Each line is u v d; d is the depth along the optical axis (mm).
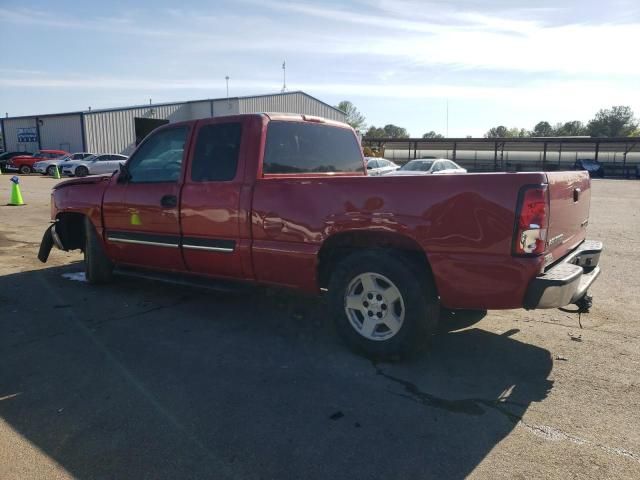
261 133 4480
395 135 122062
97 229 5781
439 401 3385
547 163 48531
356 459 2748
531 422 3121
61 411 3248
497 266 3434
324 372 3830
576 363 3979
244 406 3312
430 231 3615
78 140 42781
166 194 4977
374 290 3961
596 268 4449
